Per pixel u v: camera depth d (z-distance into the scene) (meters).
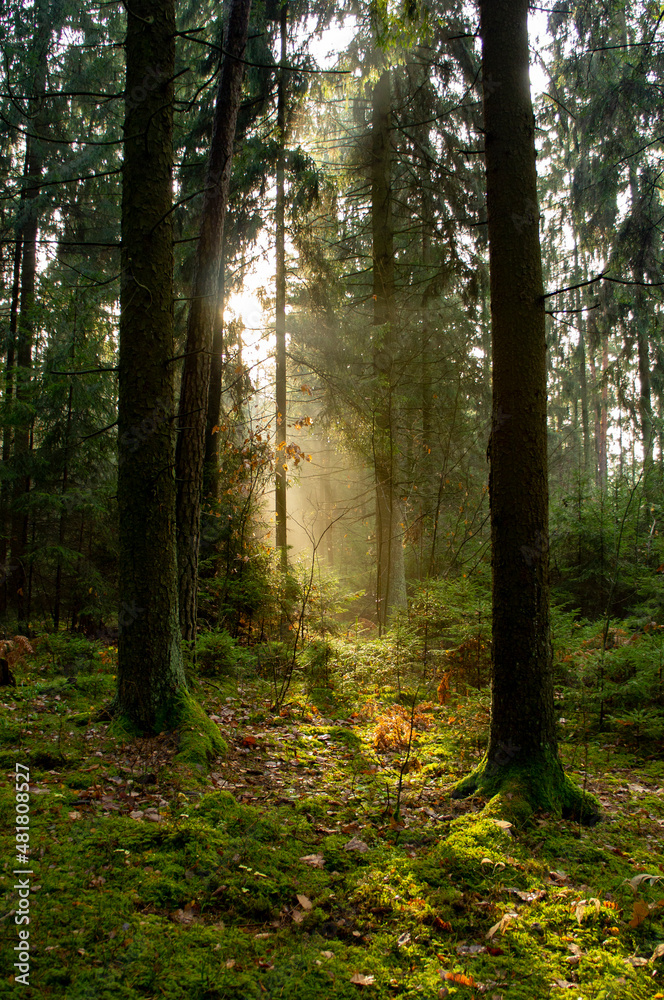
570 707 6.25
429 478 12.58
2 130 11.86
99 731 4.45
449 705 6.40
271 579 8.64
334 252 14.23
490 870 3.12
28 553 10.66
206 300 6.95
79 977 2.24
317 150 13.03
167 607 4.77
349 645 7.09
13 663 6.40
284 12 10.75
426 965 2.48
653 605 7.85
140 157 4.79
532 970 2.45
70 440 10.39
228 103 7.10
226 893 2.83
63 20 11.63
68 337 10.33
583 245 14.20
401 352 12.04
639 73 10.30
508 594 4.08
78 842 3.08
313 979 2.37
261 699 6.36
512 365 4.12
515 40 4.21
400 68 11.45
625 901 2.91
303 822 3.62
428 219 12.41
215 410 10.22
